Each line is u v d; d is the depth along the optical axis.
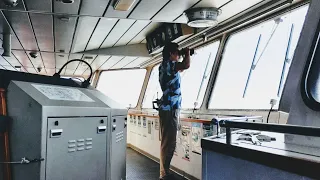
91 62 7.39
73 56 6.64
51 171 1.73
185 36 4.61
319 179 0.93
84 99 2.16
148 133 6.27
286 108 1.52
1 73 1.86
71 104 1.91
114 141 2.41
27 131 1.70
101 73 9.02
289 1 3.04
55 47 5.80
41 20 3.97
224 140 1.42
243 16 3.67
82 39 5.42
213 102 4.54
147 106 7.82
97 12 3.53
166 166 3.45
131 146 7.61
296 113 1.38
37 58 7.07
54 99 1.84
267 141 1.40
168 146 3.44
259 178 1.16
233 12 3.59
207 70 4.91
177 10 3.47
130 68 8.46
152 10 3.46
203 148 1.48
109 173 2.28
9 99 1.78
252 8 3.44
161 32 4.97
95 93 2.53
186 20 3.68
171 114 3.43
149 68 7.91
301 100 1.37
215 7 3.40
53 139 1.74
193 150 4.01
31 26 4.32
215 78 4.51
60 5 3.30
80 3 3.23
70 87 2.29
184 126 4.29
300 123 1.34
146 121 6.40
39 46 5.73
